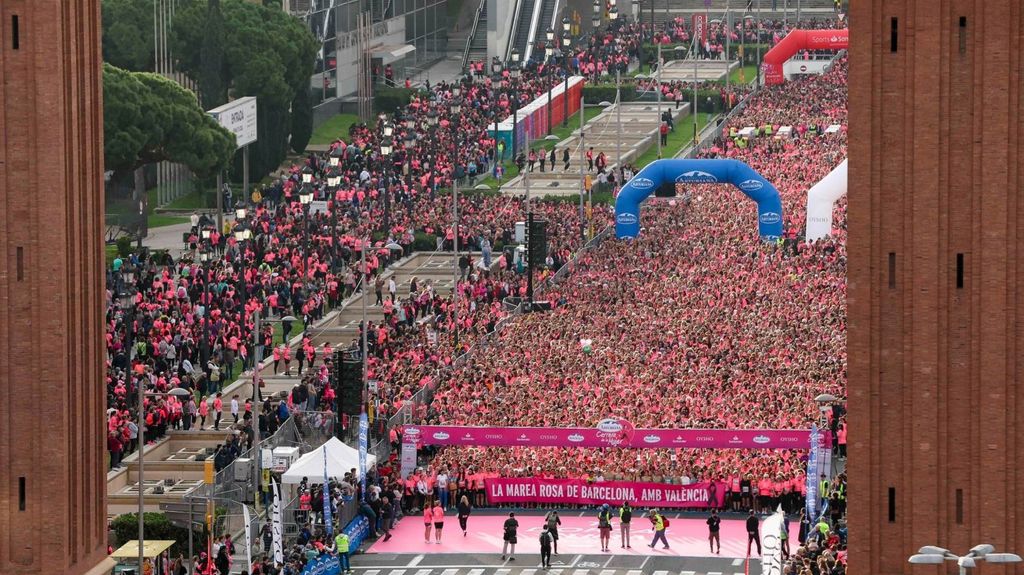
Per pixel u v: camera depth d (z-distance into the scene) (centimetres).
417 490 16012
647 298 19375
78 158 11738
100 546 12206
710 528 14950
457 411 16612
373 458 15912
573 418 16275
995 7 10750
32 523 11519
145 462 16050
